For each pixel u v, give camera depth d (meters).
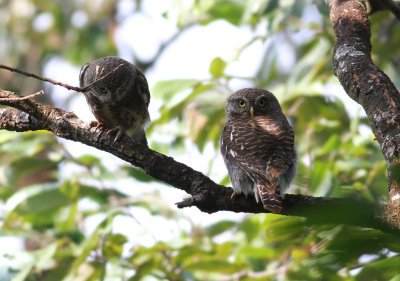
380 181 10.22
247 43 12.19
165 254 10.59
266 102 9.79
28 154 11.46
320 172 8.96
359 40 6.94
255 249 10.64
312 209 2.91
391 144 5.48
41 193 11.15
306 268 3.97
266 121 8.70
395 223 4.91
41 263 10.23
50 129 7.25
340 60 6.66
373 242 2.96
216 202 6.74
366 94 6.05
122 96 10.05
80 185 11.34
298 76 13.51
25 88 22.73
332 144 11.59
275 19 11.84
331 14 7.56
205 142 12.54
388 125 5.64
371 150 11.72
